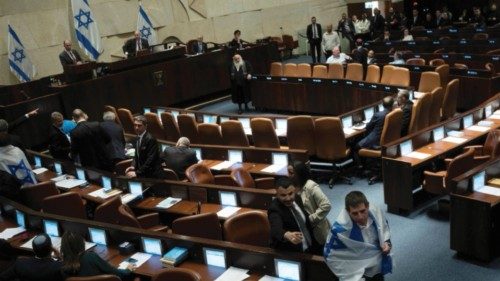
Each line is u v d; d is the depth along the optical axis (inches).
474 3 894.4
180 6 687.7
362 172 336.8
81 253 174.2
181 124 384.8
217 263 184.9
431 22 863.7
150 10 657.0
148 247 201.8
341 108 469.7
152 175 274.1
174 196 260.5
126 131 435.5
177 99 553.0
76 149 302.8
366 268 155.7
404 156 280.4
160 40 674.2
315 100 490.0
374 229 154.3
